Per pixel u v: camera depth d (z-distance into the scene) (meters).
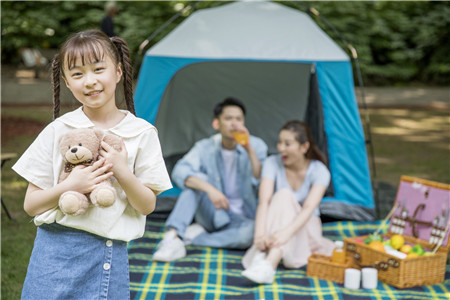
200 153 3.84
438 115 9.62
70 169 1.71
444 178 5.59
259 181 3.74
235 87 4.84
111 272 1.80
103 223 1.73
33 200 1.72
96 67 1.70
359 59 12.48
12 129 7.49
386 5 13.13
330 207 4.18
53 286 1.76
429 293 2.90
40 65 12.06
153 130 1.82
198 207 3.70
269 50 4.16
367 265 3.11
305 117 4.70
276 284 3.02
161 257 3.36
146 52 4.24
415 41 13.09
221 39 4.20
